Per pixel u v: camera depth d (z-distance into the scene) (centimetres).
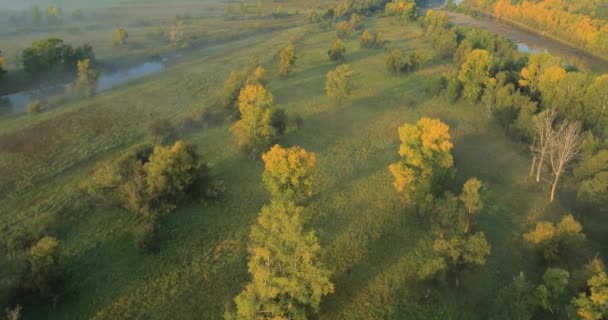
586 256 5350
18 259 5159
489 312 4600
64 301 4653
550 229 5106
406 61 12244
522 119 8131
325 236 5666
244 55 14088
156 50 14288
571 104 8506
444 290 4825
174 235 5622
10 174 6956
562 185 6831
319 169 7256
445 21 17300
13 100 10350
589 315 3941
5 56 12656
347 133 8650
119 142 8194
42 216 5781
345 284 4925
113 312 4547
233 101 9281
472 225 5716
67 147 7944
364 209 6241
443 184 6097
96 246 5431
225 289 4850
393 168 6184
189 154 6134
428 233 5731
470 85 9838
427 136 5925
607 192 6044
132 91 10750
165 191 5947
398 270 5138
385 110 9844
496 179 7088
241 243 5531
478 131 8862
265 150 7700
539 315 4519
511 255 5428
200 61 13425
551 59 9656
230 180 6869
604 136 7588
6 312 4400
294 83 11394
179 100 10294
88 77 10756
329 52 13325
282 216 4297
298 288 4034
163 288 4847
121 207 6147
